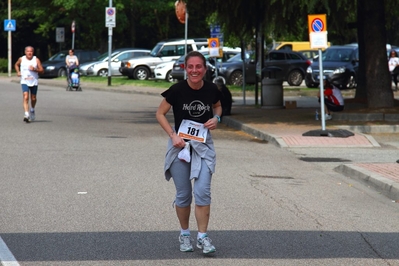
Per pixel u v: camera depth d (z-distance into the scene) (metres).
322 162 16.41
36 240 9.01
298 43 56.81
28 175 13.74
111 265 7.95
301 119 24.52
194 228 9.79
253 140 20.50
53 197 11.71
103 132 21.53
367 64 24.62
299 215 10.76
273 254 8.52
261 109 29.23
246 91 39.50
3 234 9.30
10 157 15.99
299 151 18.12
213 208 11.11
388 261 8.30
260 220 10.34
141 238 9.19
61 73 57.00
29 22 72.94
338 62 41.97
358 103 26.95
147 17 67.44
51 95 38.41
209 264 8.05
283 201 11.82
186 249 8.55
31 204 11.16
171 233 9.48
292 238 9.33
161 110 8.44
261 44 29.61
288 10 22.41
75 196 11.81
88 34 71.31
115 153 16.98
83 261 8.09
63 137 19.94
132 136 20.67
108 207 11.01
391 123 22.62
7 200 11.43
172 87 8.39
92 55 58.44
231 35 28.92
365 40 24.58
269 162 16.20
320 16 19.66
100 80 50.66
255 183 13.44
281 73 45.47
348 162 16.39
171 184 13.07
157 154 16.97
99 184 12.92
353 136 20.02
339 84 41.25
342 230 9.85
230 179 13.80
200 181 8.35
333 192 12.80
